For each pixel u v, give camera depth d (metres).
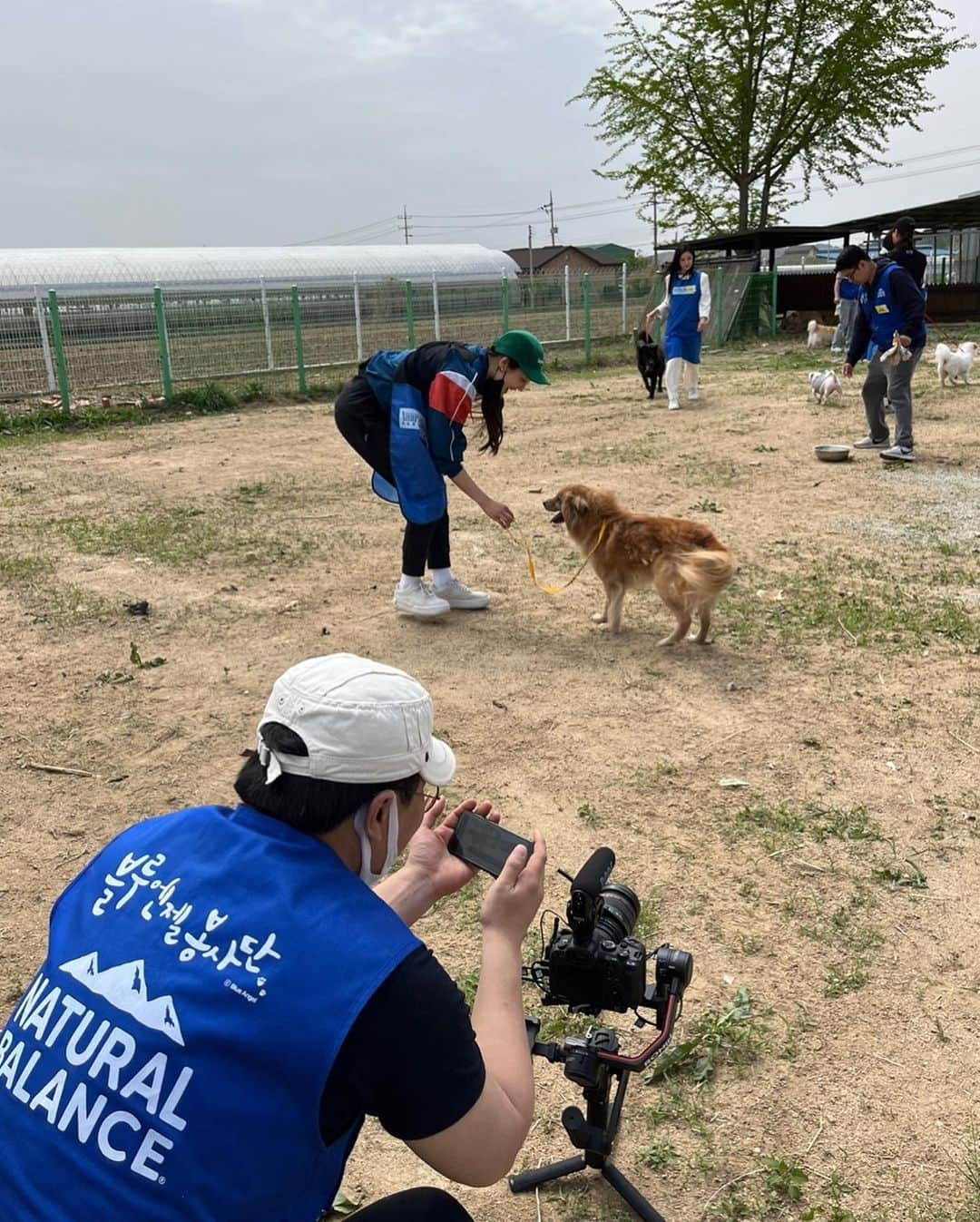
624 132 32.69
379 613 6.49
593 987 2.08
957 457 10.27
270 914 1.48
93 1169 1.35
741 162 31.61
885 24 29.84
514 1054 1.69
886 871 3.72
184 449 12.84
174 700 5.26
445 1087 1.47
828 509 8.61
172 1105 1.37
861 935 3.40
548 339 24.64
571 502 5.96
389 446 6.01
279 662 5.71
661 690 5.29
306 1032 1.39
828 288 26.69
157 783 4.47
